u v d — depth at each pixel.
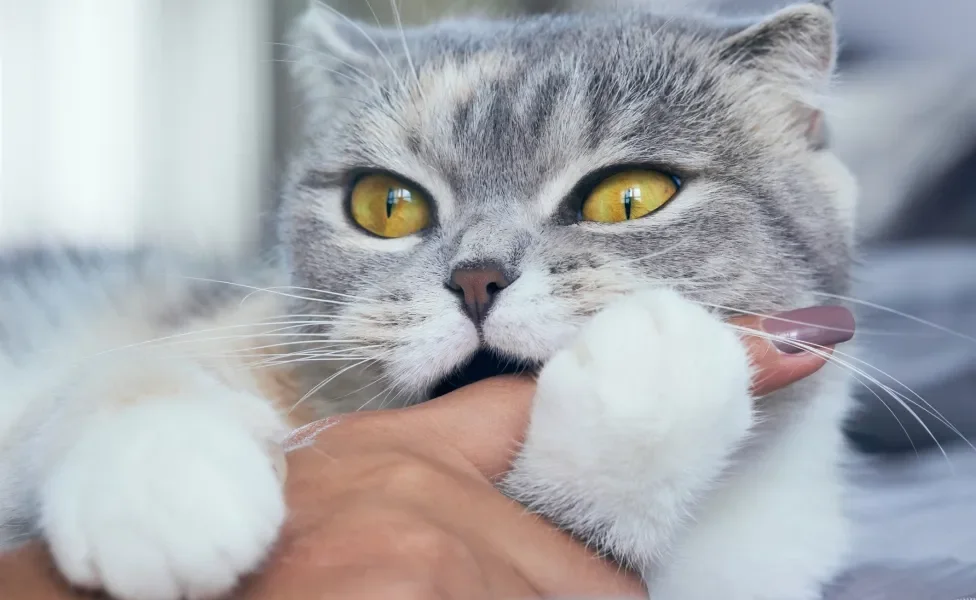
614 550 0.21
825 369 0.24
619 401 0.20
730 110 0.24
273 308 0.26
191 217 0.31
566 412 0.20
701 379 0.20
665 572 0.22
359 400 0.24
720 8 0.27
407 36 0.27
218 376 0.24
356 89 0.26
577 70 0.24
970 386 0.26
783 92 0.24
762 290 0.23
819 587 0.24
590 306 0.22
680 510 0.21
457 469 0.20
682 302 0.21
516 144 0.24
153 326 0.27
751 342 0.22
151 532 0.17
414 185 0.25
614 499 0.21
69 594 0.17
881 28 0.27
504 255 0.23
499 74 0.25
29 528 0.20
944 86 0.27
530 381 0.22
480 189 0.24
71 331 0.27
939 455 0.26
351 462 0.20
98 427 0.18
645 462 0.20
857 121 0.27
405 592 0.16
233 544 0.17
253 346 0.25
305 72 0.29
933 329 0.26
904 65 0.27
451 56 0.25
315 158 0.27
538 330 0.22
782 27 0.24
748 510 0.23
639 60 0.24
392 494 0.19
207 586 0.17
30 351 0.26
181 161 0.31
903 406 0.26
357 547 0.17
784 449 0.24
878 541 0.24
